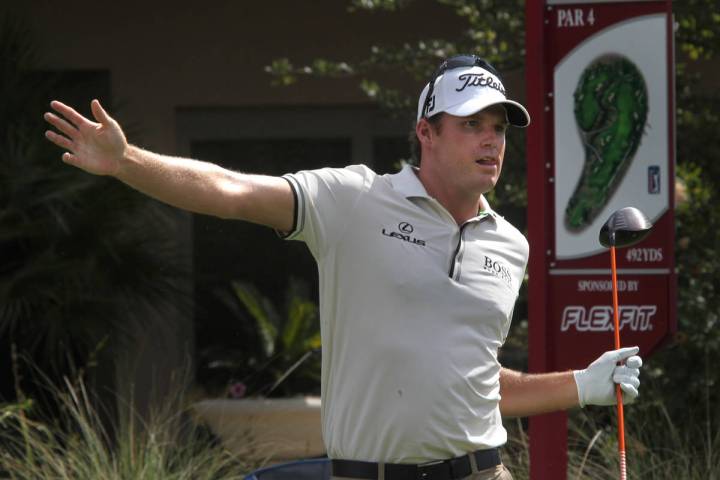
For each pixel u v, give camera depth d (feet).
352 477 43.09
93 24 101.81
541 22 61.98
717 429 74.49
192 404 84.53
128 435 75.05
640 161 62.08
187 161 40.68
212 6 102.37
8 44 91.86
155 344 98.99
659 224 62.03
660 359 76.95
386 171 104.12
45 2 101.24
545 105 62.13
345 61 101.91
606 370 46.55
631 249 61.98
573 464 70.28
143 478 69.46
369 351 42.52
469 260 43.98
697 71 93.66
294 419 83.05
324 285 43.78
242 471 76.23
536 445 61.46
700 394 76.69
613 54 62.08
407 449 42.47
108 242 86.99
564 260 62.18
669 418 72.43
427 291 42.70
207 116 104.17
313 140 104.32
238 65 102.58
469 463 43.29
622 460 45.34
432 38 101.09
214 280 102.47
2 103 89.76
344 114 104.22
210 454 75.82
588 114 62.08
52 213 85.40
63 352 93.25
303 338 92.27
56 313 85.81
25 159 85.46
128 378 96.63
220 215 41.39
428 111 44.93
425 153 45.42
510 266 45.50
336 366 43.65
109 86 102.53
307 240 43.37
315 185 43.11
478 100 43.62
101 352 92.53
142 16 102.17
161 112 102.42
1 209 84.53
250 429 82.28
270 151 104.32
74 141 38.45
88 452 71.15
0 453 73.87
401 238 43.19
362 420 42.73
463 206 45.06
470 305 43.32
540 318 61.87
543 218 61.87
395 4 85.61
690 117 81.05
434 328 42.63
